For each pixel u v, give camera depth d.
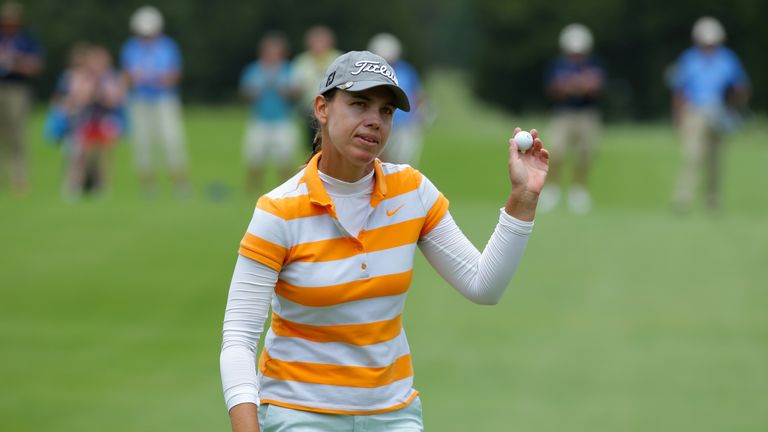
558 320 40.66
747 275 46.09
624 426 30.03
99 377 33.69
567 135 62.91
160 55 63.34
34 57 62.38
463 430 29.33
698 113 59.12
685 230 54.28
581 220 56.81
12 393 31.92
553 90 63.06
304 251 15.06
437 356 36.38
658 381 34.12
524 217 15.47
